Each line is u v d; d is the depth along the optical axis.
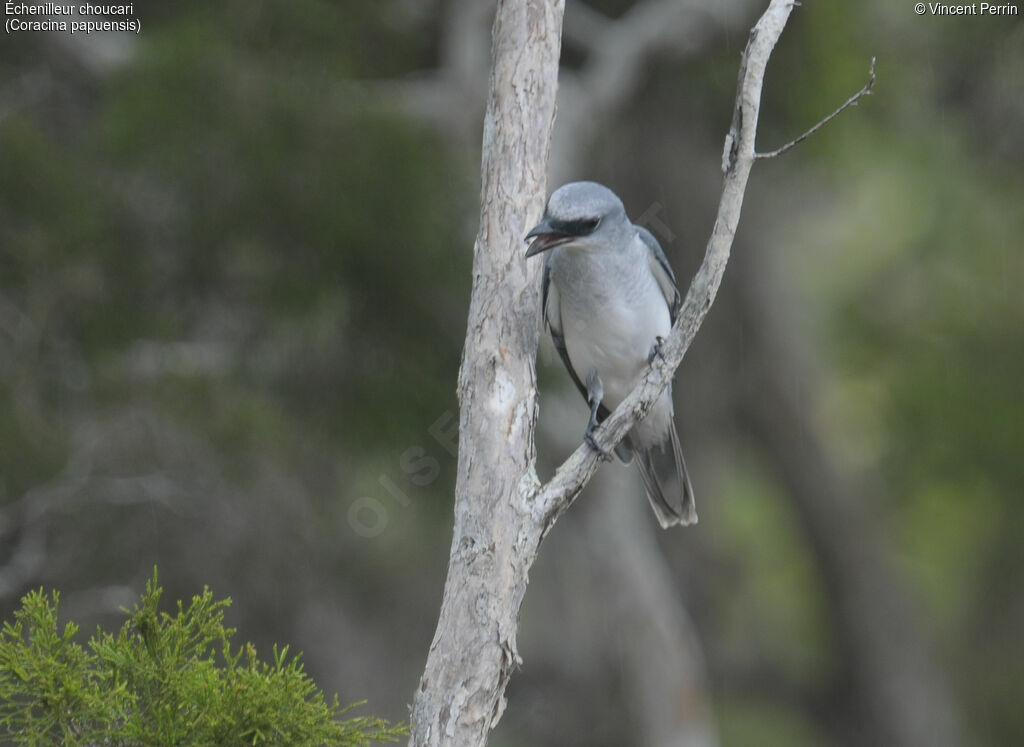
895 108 17.58
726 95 16.52
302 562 13.05
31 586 11.87
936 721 23.23
